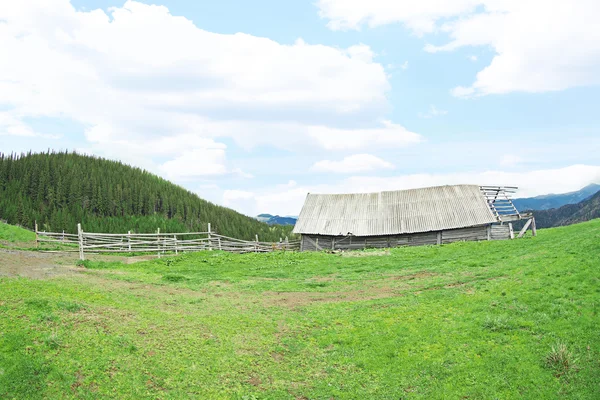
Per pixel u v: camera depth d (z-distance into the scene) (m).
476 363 15.91
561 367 14.71
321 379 16.22
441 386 15.03
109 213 147.25
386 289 27.30
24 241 49.12
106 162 180.25
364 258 40.47
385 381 15.81
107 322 18.36
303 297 26.59
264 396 14.86
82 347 15.66
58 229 118.88
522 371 14.97
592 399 13.12
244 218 195.50
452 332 18.53
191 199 182.12
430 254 39.38
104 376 14.30
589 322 16.86
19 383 13.00
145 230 138.62
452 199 54.12
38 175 144.00
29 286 21.23
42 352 14.72
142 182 174.00
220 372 15.98
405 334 19.06
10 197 127.19
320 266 37.69
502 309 19.78
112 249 44.28
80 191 143.75
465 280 26.36
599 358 14.77
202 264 38.66
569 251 26.14
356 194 60.56
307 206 61.25
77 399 12.97
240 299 25.84
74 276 27.16
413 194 57.28
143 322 19.20
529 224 52.25
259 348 18.34
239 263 39.53
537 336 16.86
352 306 23.80
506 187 54.22
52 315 17.38
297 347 18.69
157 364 15.69
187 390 14.54
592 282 20.28
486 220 49.62
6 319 16.41
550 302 19.34
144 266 35.97
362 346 18.55
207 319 20.98
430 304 22.38
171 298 24.59
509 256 32.41
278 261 40.22
